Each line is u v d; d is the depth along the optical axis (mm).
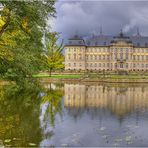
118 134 23234
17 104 37469
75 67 180000
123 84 86312
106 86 77125
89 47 180875
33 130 24094
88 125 26328
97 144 20531
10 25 26016
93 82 94062
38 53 34750
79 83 89188
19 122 26984
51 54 104875
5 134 22688
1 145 19812
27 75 30047
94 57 180750
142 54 178625
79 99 45781
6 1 23609
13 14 24141
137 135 23031
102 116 30844
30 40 29891
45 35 28797
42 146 19859
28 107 35500
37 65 33562
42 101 41562
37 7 25156
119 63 176750
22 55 27375
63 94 53469
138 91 61844
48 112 32594
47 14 25922
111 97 49250
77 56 179750
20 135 22484
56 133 23281
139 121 28344
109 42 180625
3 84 66312
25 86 29328
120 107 37312
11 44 27828
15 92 51156
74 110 34469
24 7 24453
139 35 183750
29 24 26188
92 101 43406
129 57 176875
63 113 32281
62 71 127062
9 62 26828
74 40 181000
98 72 131375
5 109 33594
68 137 22188
